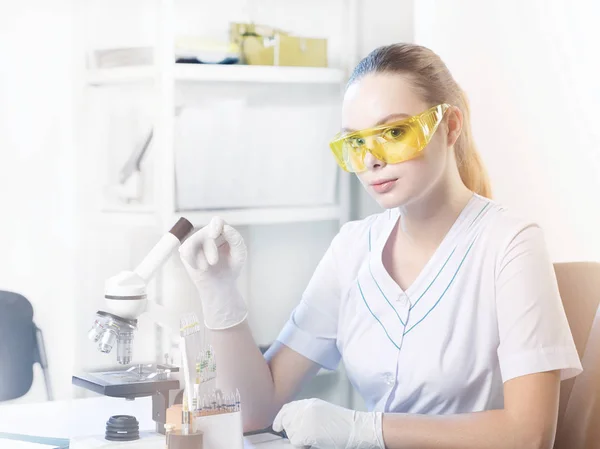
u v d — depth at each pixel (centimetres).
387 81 154
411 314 166
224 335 172
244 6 275
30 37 258
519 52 257
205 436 135
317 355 186
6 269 259
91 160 264
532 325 151
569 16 243
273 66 274
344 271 183
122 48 264
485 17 267
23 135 260
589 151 239
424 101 155
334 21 292
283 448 160
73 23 262
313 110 287
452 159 166
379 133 151
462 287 163
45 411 198
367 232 184
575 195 243
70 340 265
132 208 264
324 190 291
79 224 265
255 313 283
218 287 169
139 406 200
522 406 147
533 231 162
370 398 175
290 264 289
